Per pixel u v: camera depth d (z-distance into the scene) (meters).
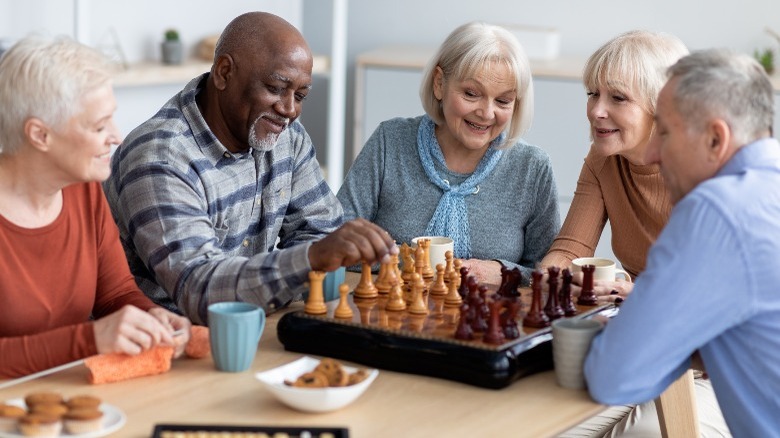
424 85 2.48
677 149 1.66
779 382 1.62
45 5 3.92
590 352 1.65
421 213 2.54
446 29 5.21
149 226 2.04
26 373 1.65
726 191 1.59
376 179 2.57
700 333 1.59
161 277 2.02
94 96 1.67
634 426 2.32
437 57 2.44
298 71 2.12
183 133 2.11
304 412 1.54
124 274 1.96
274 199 2.32
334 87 4.75
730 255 1.57
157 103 4.62
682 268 1.57
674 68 1.67
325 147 5.35
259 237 2.33
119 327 1.64
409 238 2.54
